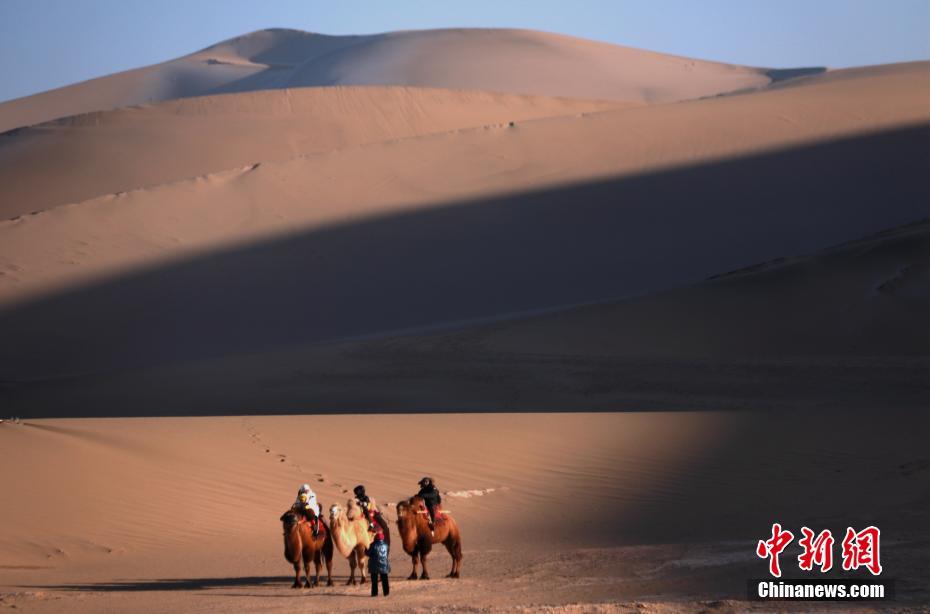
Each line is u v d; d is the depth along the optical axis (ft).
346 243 469.16
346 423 204.54
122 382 324.39
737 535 140.67
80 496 155.53
